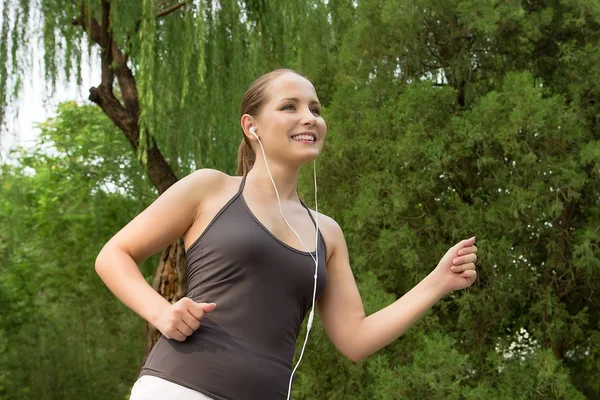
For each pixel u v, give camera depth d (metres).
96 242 10.12
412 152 5.33
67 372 11.46
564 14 5.57
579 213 5.82
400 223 5.57
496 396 4.91
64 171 10.30
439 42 5.74
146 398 1.44
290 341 1.57
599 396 5.91
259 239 1.52
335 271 1.79
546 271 5.65
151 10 6.06
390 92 5.77
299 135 1.65
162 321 1.42
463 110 5.71
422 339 5.14
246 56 6.71
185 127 6.90
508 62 5.85
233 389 1.44
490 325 5.45
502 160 5.37
